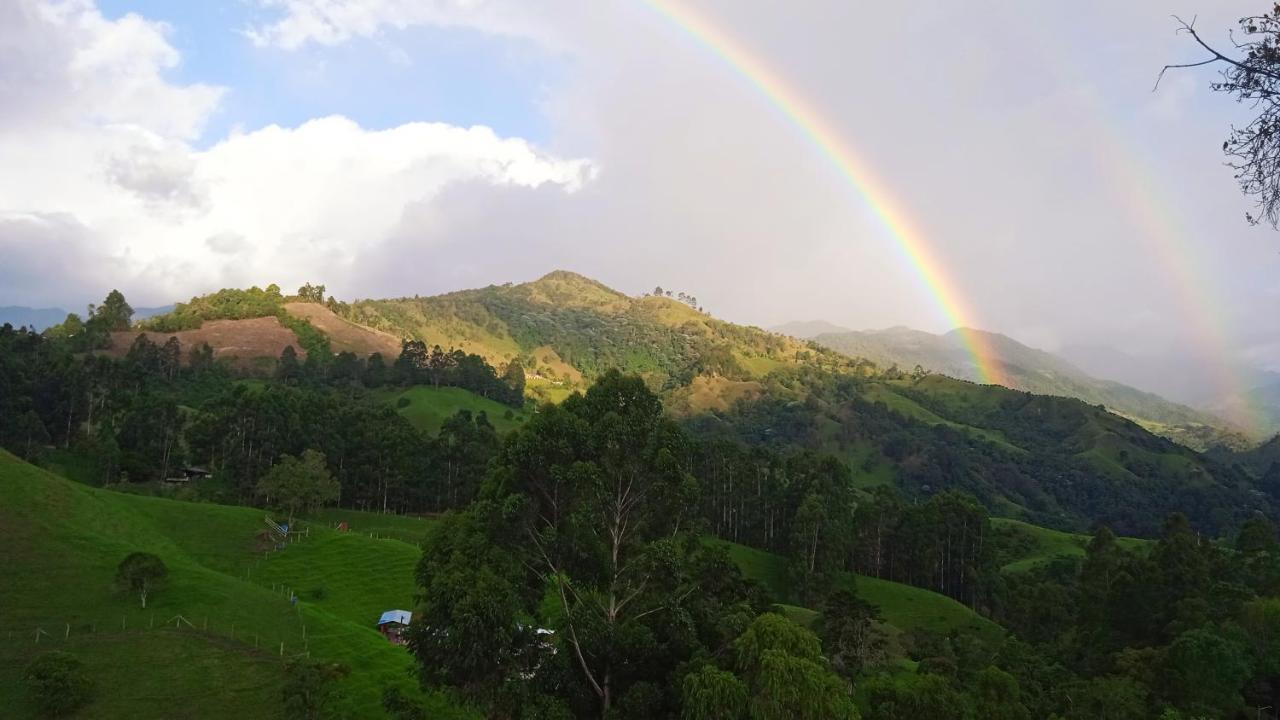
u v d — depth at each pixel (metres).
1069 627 86.25
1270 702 51.50
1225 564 74.81
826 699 23.58
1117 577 70.81
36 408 125.50
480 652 26.75
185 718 42.94
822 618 70.94
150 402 126.06
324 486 97.06
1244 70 12.45
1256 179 12.57
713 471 127.38
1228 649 49.12
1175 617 63.06
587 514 29.77
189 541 83.19
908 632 89.75
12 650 47.94
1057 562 124.88
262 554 83.81
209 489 110.12
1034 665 60.50
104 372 138.38
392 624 66.38
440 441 128.12
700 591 31.27
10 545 62.34
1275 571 71.88
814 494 109.31
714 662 26.88
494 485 32.06
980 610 112.44
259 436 117.25
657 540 29.97
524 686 28.03
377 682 51.62
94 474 113.31
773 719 23.33
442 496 126.88
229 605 60.19
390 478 121.00
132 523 78.44
